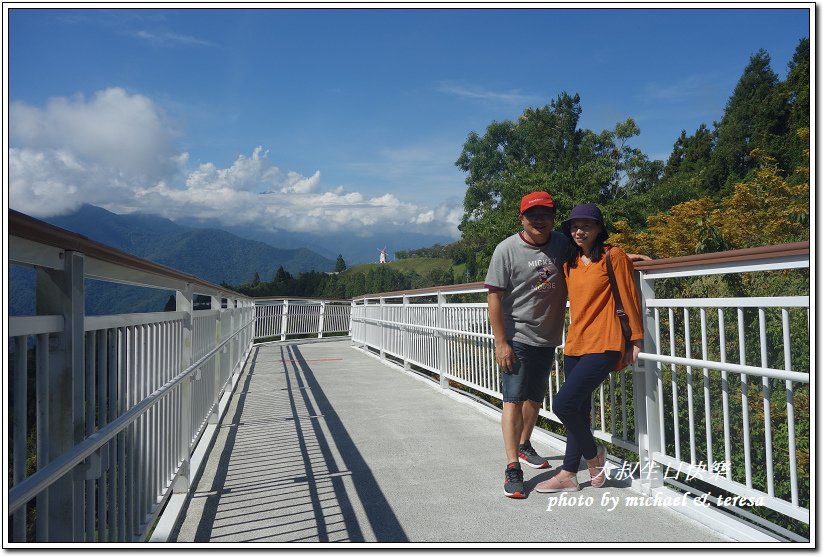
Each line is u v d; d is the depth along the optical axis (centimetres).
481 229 3075
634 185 3369
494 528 310
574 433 351
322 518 329
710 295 477
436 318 793
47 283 201
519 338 370
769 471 267
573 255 350
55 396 199
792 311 425
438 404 670
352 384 837
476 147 4297
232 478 405
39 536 188
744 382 278
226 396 704
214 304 620
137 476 292
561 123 3856
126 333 281
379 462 437
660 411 343
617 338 327
